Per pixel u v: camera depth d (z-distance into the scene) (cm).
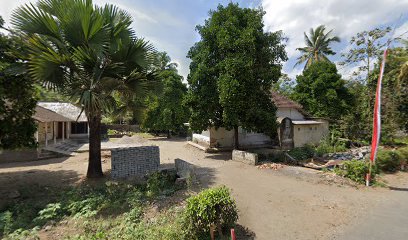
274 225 583
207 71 1417
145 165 1073
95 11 890
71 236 551
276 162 1338
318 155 1438
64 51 860
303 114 2125
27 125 934
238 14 1426
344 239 516
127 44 971
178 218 554
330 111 2177
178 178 945
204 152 1758
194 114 1495
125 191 833
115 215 652
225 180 973
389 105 1691
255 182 944
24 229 589
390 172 1111
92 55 869
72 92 852
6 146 891
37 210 713
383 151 1203
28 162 1416
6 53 830
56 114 2106
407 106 1644
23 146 929
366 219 614
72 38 902
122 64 953
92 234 551
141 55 978
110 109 985
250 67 1308
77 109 2445
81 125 2658
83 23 842
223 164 1303
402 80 1590
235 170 1146
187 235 491
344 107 2161
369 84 1912
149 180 904
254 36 1330
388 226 573
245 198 768
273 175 1045
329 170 1084
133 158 1047
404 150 1245
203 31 1456
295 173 1051
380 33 1888
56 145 1856
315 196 782
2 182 995
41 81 834
